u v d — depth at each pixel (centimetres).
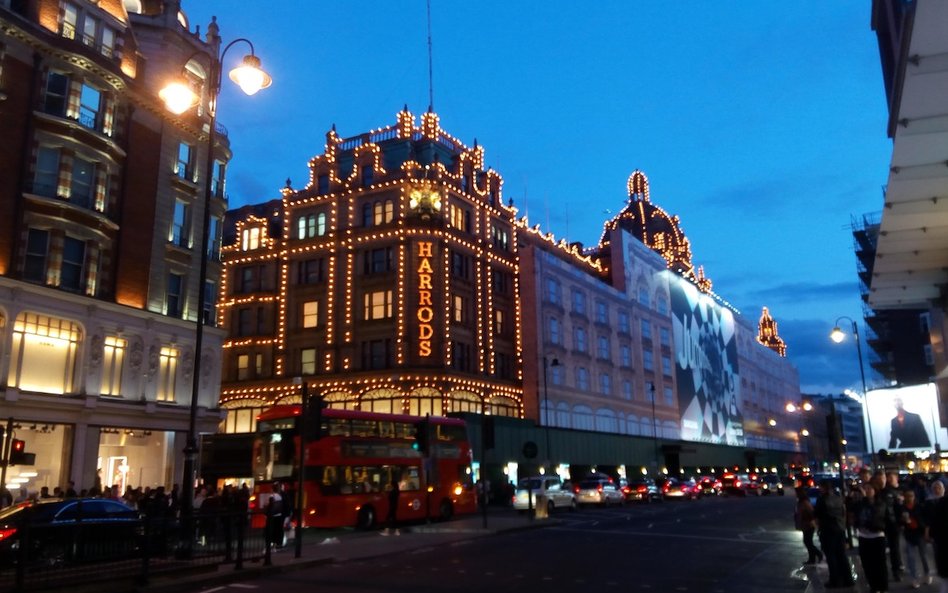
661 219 10794
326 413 3164
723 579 1655
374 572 1827
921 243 1984
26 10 3322
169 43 4088
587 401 6925
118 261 3650
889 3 1506
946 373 2855
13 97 3209
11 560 1627
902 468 5756
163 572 1633
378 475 3322
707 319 10388
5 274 3117
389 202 5691
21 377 3138
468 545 2461
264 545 2153
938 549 1014
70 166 3391
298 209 6038
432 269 5475
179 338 3934
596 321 7356
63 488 3241
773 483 7619
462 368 5606
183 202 4122
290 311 5847
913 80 1176
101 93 3591
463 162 6119
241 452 3966
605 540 2569
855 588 1446
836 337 4231
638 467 7388
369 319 5503
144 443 3756
